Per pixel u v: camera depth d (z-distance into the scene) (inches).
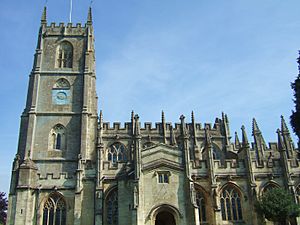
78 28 3804.1
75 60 3649.1
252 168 2719.0
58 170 3132.4
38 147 3216.0
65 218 2598.4
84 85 3491.6
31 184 2642.7
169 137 3491.6
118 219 2516.0
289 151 3462.1
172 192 2507.4
